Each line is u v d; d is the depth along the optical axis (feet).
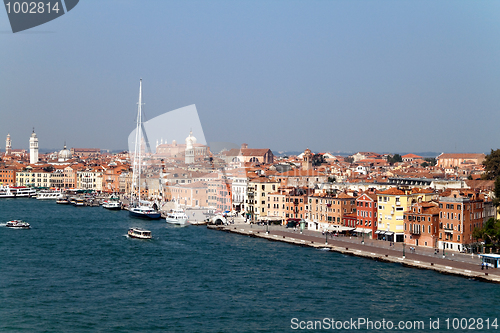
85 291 507.71
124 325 420.36
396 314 451.12
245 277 564.30
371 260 638.53
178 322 429.38
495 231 634.84
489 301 479.00
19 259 640.17
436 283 532.73
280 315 449.06
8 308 451.94
